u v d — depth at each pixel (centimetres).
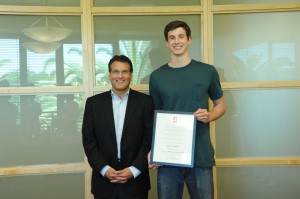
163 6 252
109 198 198
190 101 189
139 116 201
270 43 252
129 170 194
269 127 253
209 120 187
